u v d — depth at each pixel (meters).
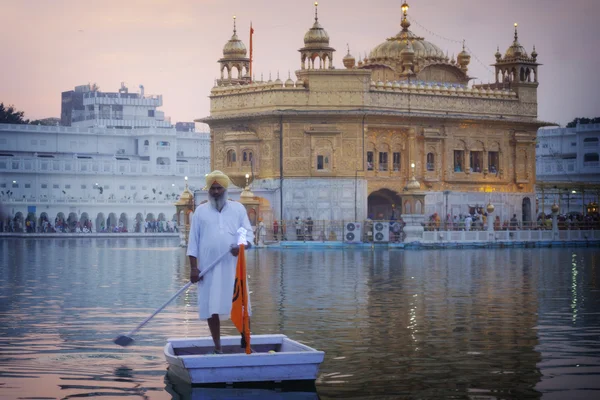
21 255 43.25
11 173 88.50
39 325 16.56
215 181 12.12
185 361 11.05
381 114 56.03
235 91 58.12
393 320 17.22
